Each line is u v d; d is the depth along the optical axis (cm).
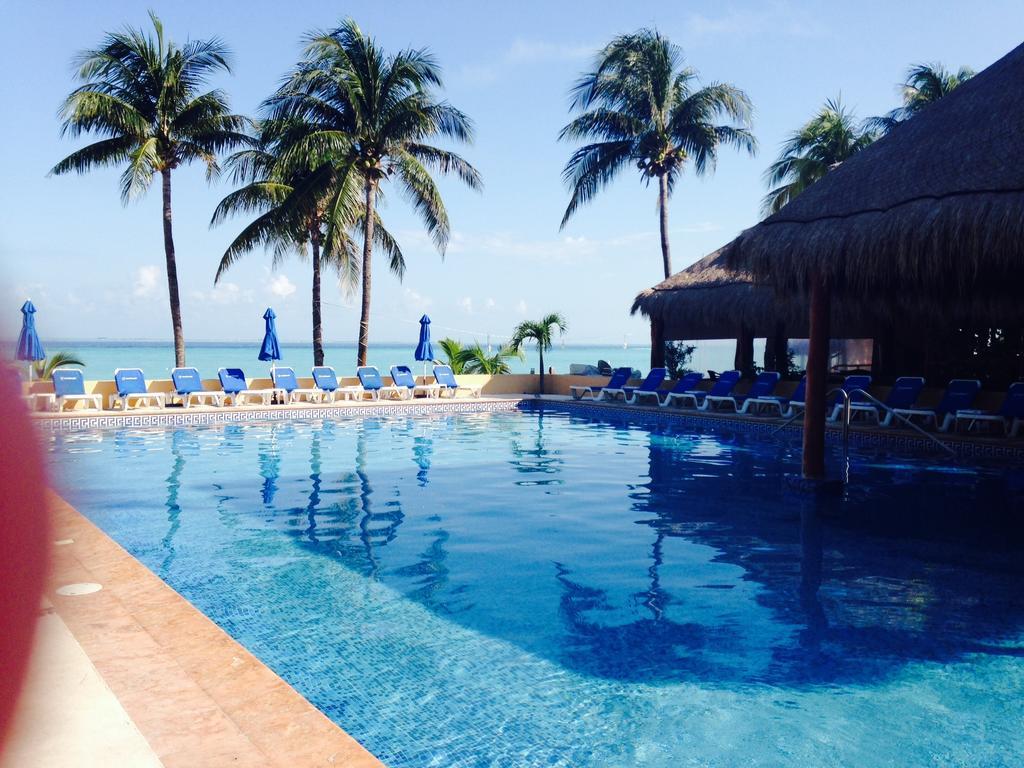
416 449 1146
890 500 776
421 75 2070
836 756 304
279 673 376
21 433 49
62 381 1479
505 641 416
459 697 352
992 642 416
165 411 1470
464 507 746
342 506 749
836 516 709
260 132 2102
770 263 801
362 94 2020
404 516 707
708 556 578
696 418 1485
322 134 1922
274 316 1797
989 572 539
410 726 326
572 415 1695
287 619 447
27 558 50
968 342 1453
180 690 272
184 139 1914
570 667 384
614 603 476
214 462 1016
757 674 377
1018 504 758
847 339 1648
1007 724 329
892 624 442
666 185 2411
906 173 745
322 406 1639
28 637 52
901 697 353
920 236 681
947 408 1222
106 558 433
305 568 545
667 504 762
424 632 428
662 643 414
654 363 1883
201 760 227
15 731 55
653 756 303
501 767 295
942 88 2386
